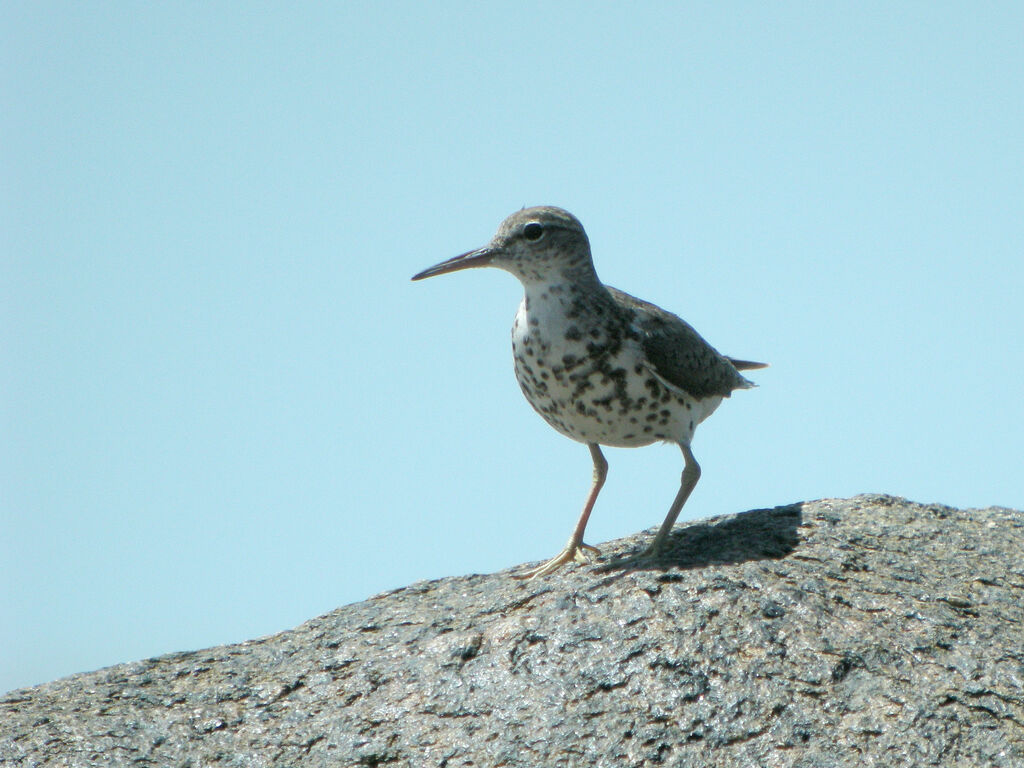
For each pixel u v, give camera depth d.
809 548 13.52
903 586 12.62
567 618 12.12
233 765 11.31
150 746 11.61
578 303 14.30
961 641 11.58
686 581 12.48
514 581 14.29
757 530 14.27
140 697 12.41
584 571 13.66
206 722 11.91
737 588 12.27
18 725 11.98
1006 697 10.87
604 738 10.74
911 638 11.58
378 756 11.12
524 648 11.85
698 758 10.49
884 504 15.08
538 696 11.27
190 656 13.32
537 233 14.33
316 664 12.60
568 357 14.27
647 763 10.50
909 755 10.30
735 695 10.93
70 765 11.38
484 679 11.63
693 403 14.88
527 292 14.82
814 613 11.88
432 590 14.46
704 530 14.59
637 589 12.40
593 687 11.23
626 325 14.32
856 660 11.24
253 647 13.41
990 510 15.41
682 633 11.62
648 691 11.09
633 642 11.60
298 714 11.85
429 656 12.16
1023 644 11.62
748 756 10.45
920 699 10.80
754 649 11.39
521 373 14.90
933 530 14.23
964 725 10.55
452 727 11.21
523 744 10.84
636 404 14.40
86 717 12.08
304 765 11.20
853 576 12.80
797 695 10.89
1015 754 10.27
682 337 14.80
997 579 13.00
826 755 10.36
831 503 15.20
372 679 12.10
